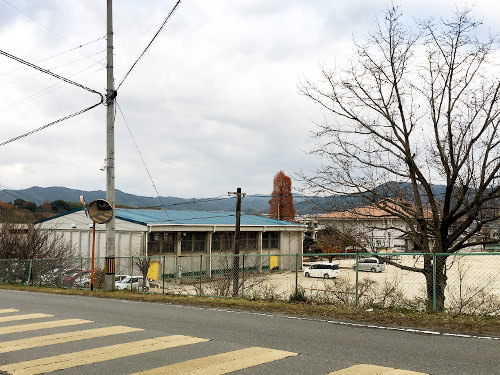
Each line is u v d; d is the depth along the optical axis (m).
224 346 7.50
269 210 56.09
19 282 23.25
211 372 5.97
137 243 34.19
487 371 5.88
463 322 9.23
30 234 31.16
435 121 13.73
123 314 11.36
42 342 7.93
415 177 14.10
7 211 40.78
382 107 14.45
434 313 10.52
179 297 14.95
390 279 16.98
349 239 15.36
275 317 10.55
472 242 14.02
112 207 17.89
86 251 37.28
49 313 11.65
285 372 5.93
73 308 12.69
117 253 35.41
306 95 15.04
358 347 7.33
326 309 11.41
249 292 18.52
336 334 8.41
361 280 16.20
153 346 7.54
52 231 36.59
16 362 6.63
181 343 7.76
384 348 7.23
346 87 14.62
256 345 7.56
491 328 8.65
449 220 13.46
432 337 8.02
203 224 37.44
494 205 13.12
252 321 10.01
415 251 16.31
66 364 6.47
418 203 13.84
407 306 11.56
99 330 9.06
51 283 21.69
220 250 40.19
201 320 10.23
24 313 11.66
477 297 11.80
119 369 6.20
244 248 41.69
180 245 37.22
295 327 9.20
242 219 44.88
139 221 34.16
